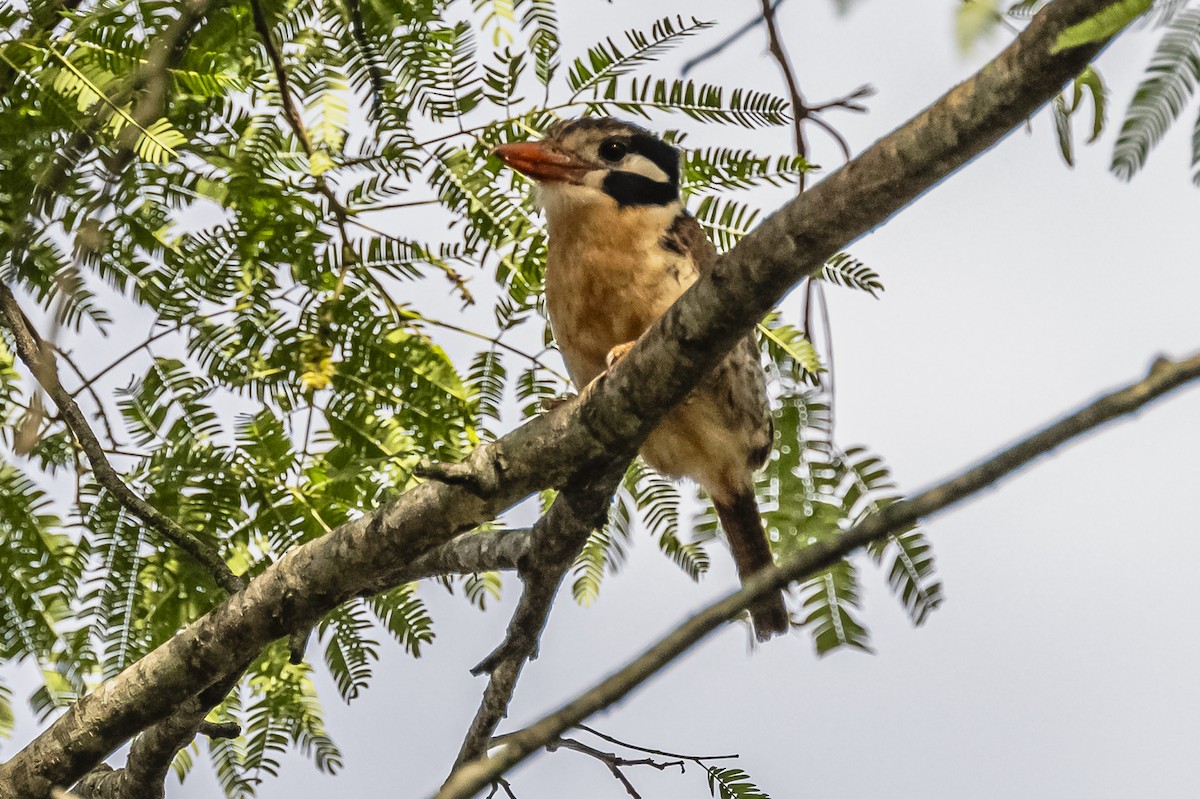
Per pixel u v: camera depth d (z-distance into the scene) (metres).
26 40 6.95
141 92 6.85
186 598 7.56
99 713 7.37
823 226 5.68
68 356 7.75
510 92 7.63
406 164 7.67
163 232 7.44
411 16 7.41
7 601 7.43
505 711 7.73
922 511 4.02
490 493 6.84
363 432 7.74
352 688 7.86
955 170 5.46
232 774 7.88
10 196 7.02
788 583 4.12
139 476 7.76
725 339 6.20
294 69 7.61
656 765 7.81
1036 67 5.03
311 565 7.14
